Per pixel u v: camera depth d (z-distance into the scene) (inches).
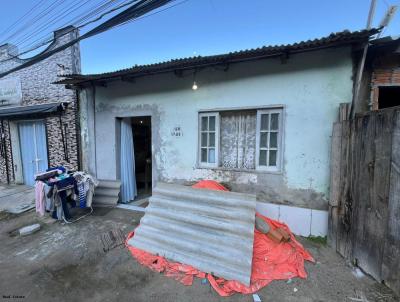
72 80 188.2
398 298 82.8
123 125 206.4
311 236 136.4
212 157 164.7
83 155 225.1
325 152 130.2
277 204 144.3
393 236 83.8
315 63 128.2
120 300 89.2
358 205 103.0
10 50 275.1
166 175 181.2
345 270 104.4
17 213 186.5
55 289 95.5
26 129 279.7
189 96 165.9
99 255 120.7
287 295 90.5
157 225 130.6
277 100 138.6
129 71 157.4
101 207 196.2
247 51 124.2
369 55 125.1
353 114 119.2
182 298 89.9
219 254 106.3
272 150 146.5
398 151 80.5
